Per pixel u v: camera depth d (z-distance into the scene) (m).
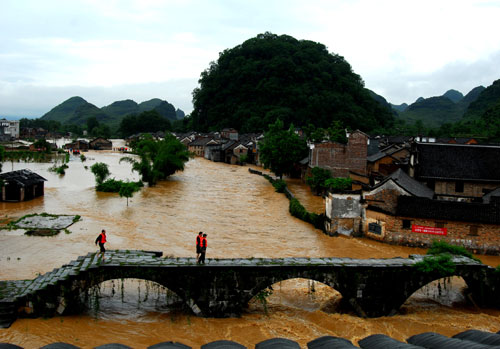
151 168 83.38
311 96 181.75
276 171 83.44
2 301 21.81
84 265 24.03
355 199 43.72
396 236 41.09
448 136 130.00
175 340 21.58
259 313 25.38
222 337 22.16
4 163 106.31
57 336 20.94
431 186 53.34
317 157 70.38
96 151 166.75
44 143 144.75
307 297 28.14
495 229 39.28
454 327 24.66
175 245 39.31
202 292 23.94
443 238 40.22
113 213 51.91
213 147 138.00
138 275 23.50
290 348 17.34
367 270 25.31
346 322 24.55
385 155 69.94
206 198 65.81
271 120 169.50
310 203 62.69
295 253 38.00
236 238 42.78
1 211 50.78
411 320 25.27
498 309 27.45
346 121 170.62
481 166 53.19
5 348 15.65
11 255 34.09
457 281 31.89
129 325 22.92
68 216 48.50
